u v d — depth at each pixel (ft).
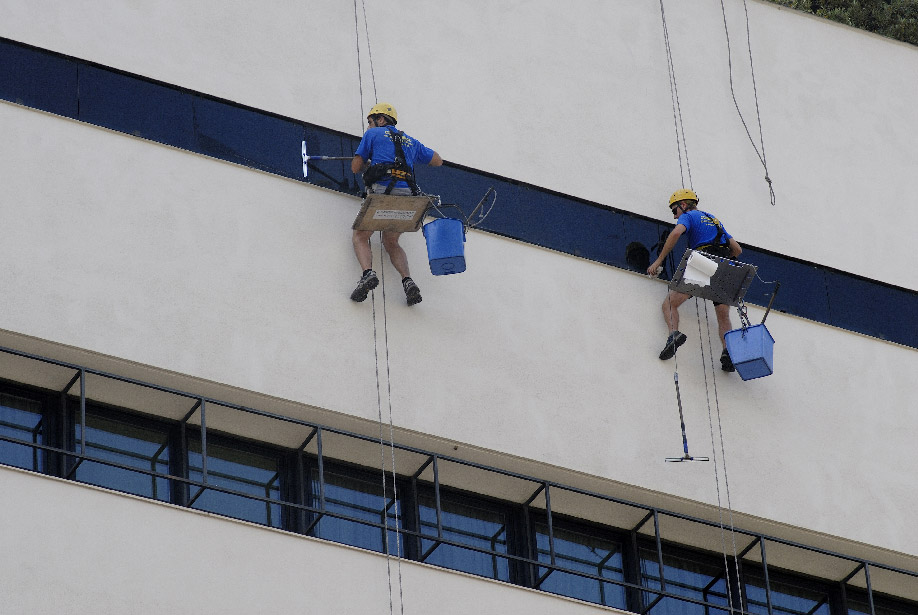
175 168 125.18
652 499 131.44
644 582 133.18
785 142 152.15
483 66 142.20
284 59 134.31
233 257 124.16
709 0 155.43
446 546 126.52
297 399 121.49
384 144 125.29
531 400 129.49
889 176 155.12
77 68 126.93
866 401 142.00
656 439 132.46
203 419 117.08
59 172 121.29
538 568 128.98
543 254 135.74
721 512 132.57
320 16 137.39
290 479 124.26
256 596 111.24
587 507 132.05
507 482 128.98
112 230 120.98
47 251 118.32
